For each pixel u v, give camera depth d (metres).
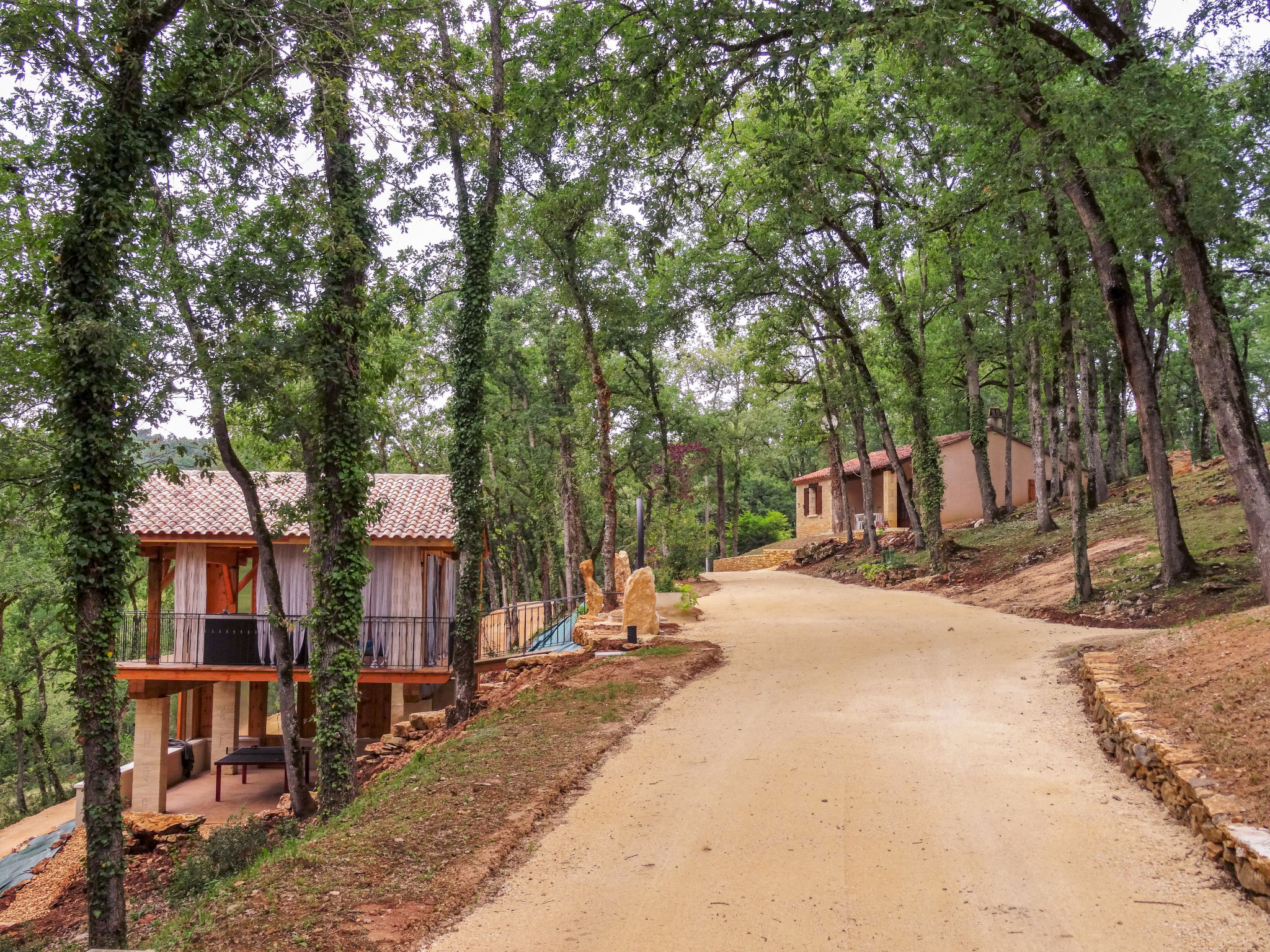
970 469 36.78
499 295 34.44
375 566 19.53
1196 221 11.68
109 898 10.24
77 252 10.37
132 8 10.38
